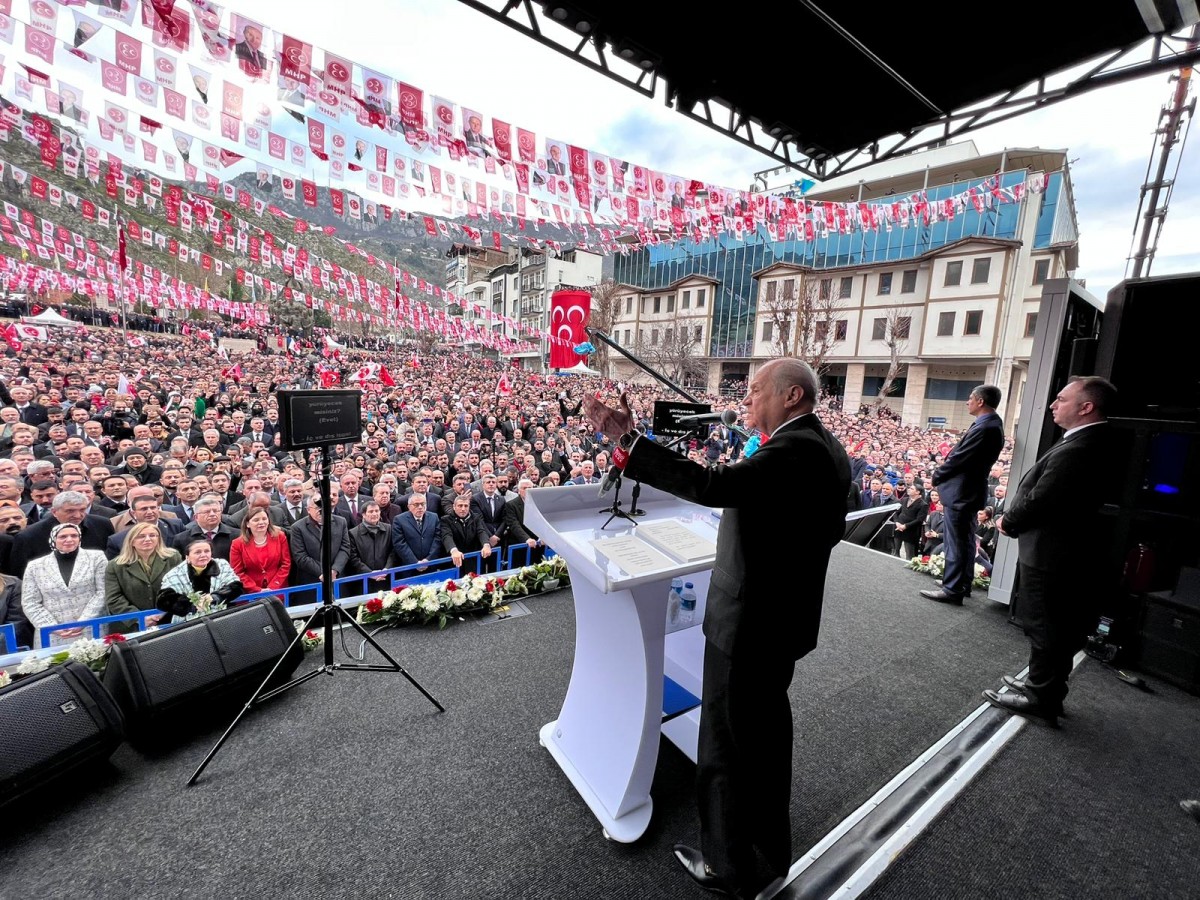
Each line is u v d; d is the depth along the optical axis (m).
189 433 7.09
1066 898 1.33
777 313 19.33
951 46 2.78
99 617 2.53
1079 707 2.20
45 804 1.54
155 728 1.75
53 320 17.39
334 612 2.01
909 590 3.46
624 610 1.40
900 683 2.34
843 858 1.42
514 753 1.79
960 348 18.09
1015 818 1.59
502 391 12.66
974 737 1.97
